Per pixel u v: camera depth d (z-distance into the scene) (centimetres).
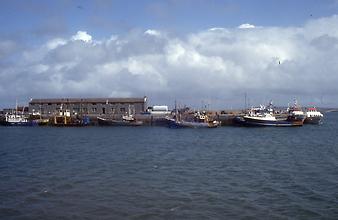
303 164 4847
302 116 13738
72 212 2781
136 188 3481
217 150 6556
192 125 12850
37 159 5438
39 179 3909
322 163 4931
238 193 3272
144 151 6400
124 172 4297
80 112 15675
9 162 5156
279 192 3291
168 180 3838
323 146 7181
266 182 3703
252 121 13000
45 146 7331
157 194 3256
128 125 13950
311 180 3794
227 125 13912
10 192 3353
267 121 12912
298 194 3228
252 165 4784
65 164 4919
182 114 15550
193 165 4806
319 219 2614
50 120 14350
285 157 5572
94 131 11750
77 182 3744
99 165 4819
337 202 2988
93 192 3334
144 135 10119
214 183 3681
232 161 5162
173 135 10088
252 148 6856
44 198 3153
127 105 15638
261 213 2731
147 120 14338
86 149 6738
